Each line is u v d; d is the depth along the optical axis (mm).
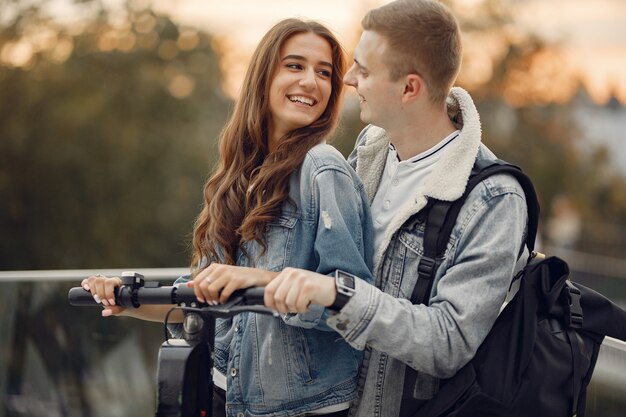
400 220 1960
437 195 1920
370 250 2029
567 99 29672
